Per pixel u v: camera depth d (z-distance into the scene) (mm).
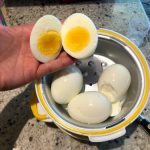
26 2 289
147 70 202
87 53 200
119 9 288
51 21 196
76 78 205
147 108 231
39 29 192
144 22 280
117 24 278
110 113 204
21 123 229
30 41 194
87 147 219
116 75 206
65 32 201
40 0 290
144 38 270
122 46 214
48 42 198
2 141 223
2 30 205
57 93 202
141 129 224
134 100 198
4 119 231
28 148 219
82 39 199
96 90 223
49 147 220
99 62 235
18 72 207
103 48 230
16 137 224
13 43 211
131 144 220
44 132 225
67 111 210
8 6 287
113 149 218
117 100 213
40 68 202
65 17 281
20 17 281
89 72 231
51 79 214
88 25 198
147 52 262
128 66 222
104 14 284
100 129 184
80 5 288
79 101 197
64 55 206
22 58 211
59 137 223
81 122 196
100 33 217
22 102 238
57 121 187
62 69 204
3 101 239
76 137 212
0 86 212
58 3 289
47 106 191
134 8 289
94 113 193
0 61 210
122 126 185
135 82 211
